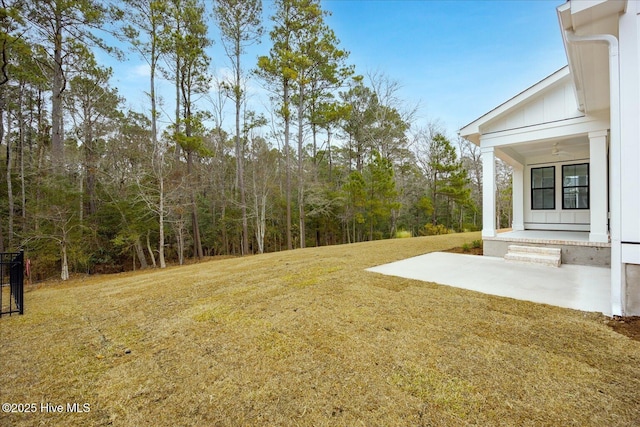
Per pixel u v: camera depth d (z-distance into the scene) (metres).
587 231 7.52
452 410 1.77
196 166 17.55
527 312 3.26
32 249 11.40
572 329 2.81
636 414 1.68
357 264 6.19
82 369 2.50
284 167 19.89
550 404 1.79
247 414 1.83
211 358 2.57
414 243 9.65
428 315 3.26
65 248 11.76
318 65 16.55
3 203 12.95
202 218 18.88
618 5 2.98
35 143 16.42
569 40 3.37
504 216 24.52
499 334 2.74
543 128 6.05
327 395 1.97
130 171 14.33
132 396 2.09
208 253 20.09
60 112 13.86
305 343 2.72
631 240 3.03
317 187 18.27
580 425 1.61
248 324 3.26
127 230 13.60
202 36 14.95
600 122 5.46
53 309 4.49
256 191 18.22
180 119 14.37
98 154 15.32
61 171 12.87
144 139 14.71
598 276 4.76
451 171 18.30
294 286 4.66
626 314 3.06
